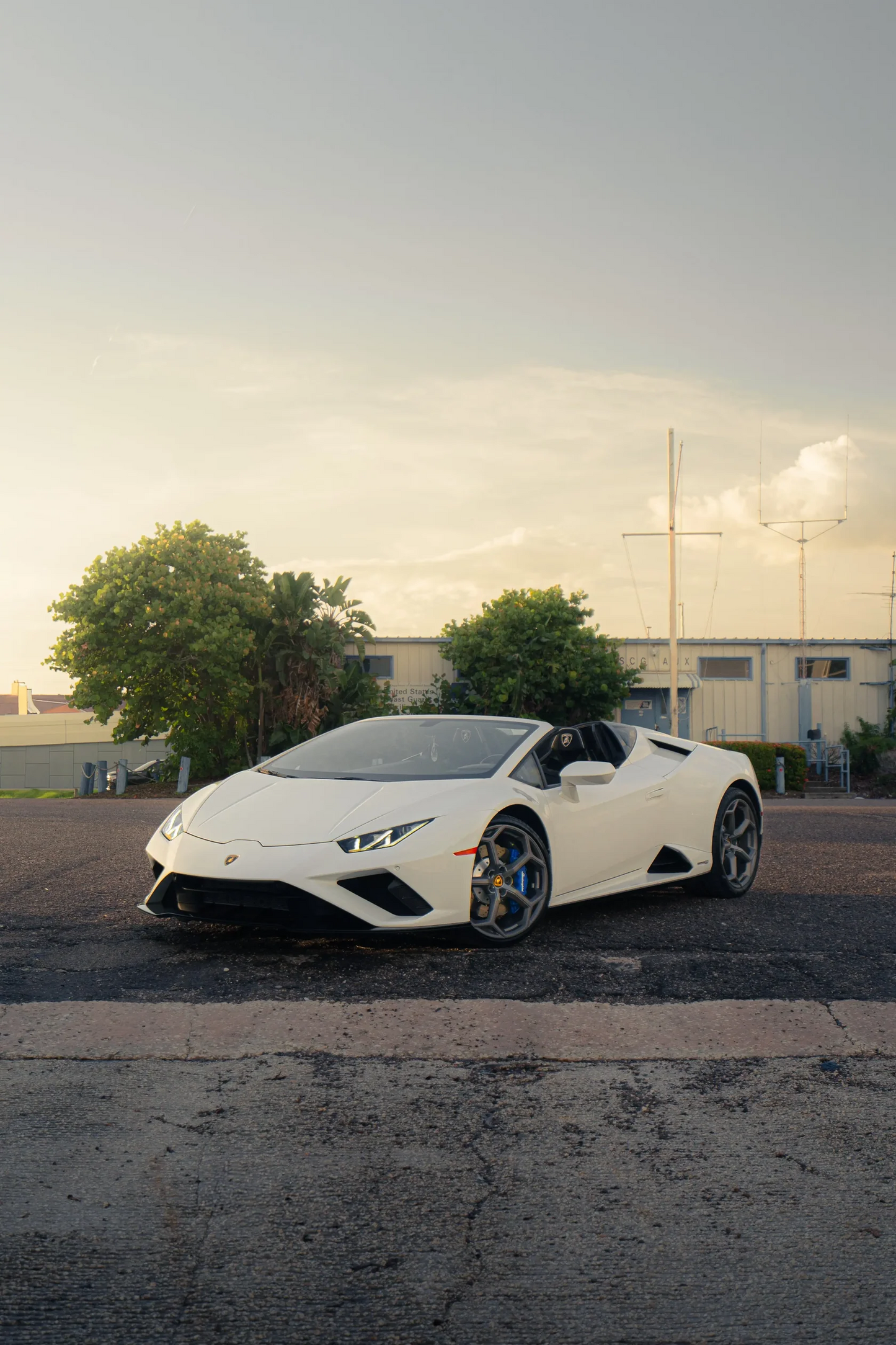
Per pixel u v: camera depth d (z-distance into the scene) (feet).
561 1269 6.95
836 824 36.27
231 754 76.95
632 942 16.08
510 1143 8.79
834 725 96.37
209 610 73.36
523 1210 7.68
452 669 94.17
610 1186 8.07
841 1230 7.45
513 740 18.17
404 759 17.79
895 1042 11.31
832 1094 9.89
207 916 14.87
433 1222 7.50
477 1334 6.26
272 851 14.48
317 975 13.65
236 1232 7.33
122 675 70.54
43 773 115.14
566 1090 9.93
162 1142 8.68
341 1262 6.99
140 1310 6.44
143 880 20.52
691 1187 8.05
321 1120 9.17
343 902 14.15
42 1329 6.23
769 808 49.75
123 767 68.80
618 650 96.84
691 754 20.98
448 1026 11.56
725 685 96.73
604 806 18.08
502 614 85.87
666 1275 6.89
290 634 78.23
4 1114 9.15
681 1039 11.30
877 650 96.37
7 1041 10.91
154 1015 11.75
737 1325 6.40
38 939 15.48
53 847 25.18
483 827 15.39
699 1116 9.37
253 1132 8.90
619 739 20.18
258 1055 10.66
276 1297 6.59
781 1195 7.94
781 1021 11.90
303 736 76.64
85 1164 8.27
